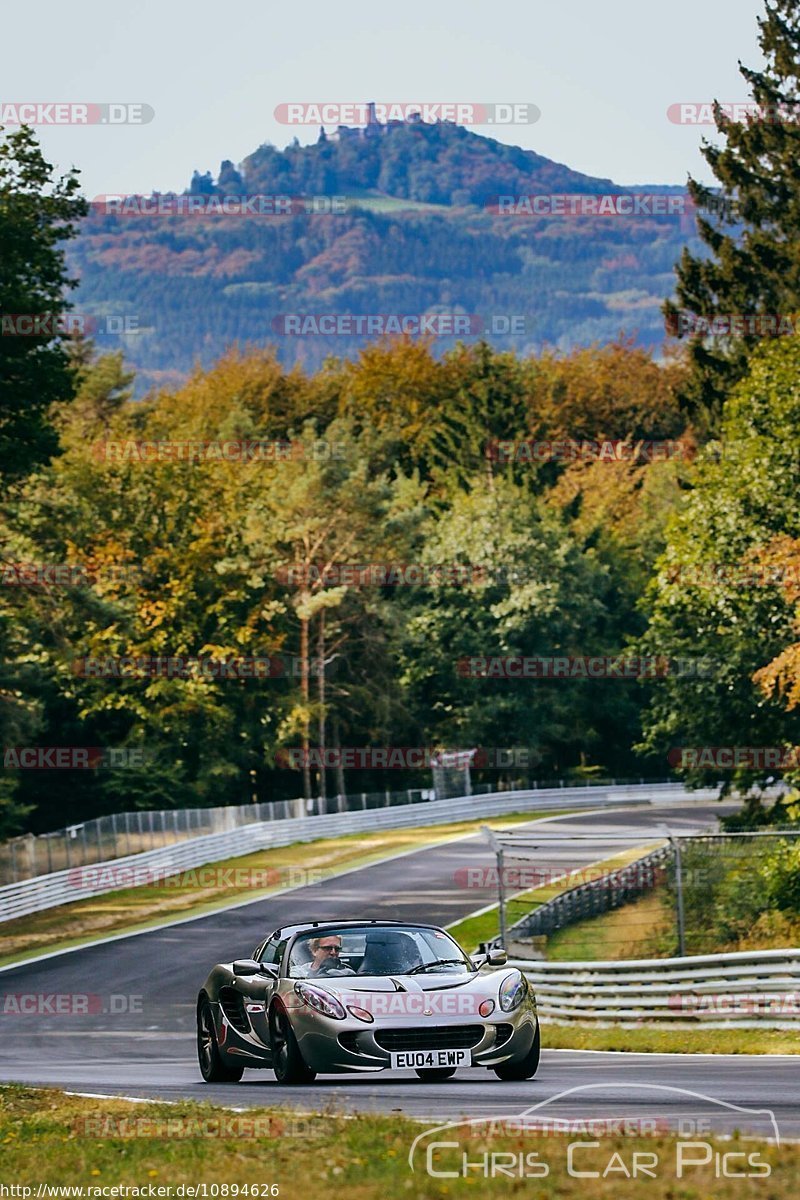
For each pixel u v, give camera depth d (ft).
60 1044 197.26
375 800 625.00
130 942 322.55
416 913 355.77
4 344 369.50
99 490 636.07
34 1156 84.28
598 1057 141.08
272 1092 109.19
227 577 638.94
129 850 437.17
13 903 364.58
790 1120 85.76
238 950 304.09
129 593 613.52
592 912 316.19
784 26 447.01
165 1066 158.81
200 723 618.44
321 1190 68.03
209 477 650.02
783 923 282.15
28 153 370.32
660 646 362.12
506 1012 109.50
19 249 368.89
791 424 348.38
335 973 114.32
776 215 451.12
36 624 510.58
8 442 384.06
